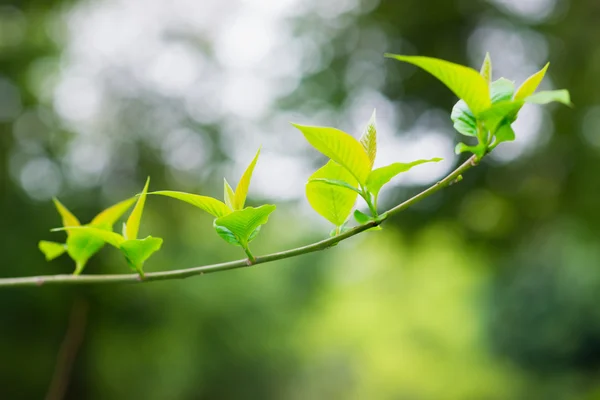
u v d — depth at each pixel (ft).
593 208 25.91
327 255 55.83
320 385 52.75
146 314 32.99
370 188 3.30
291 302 49.60
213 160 33.47
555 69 25.32
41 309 28.02
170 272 3.75
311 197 3.69
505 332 67.10
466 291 82.94
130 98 33.01
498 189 26.27
